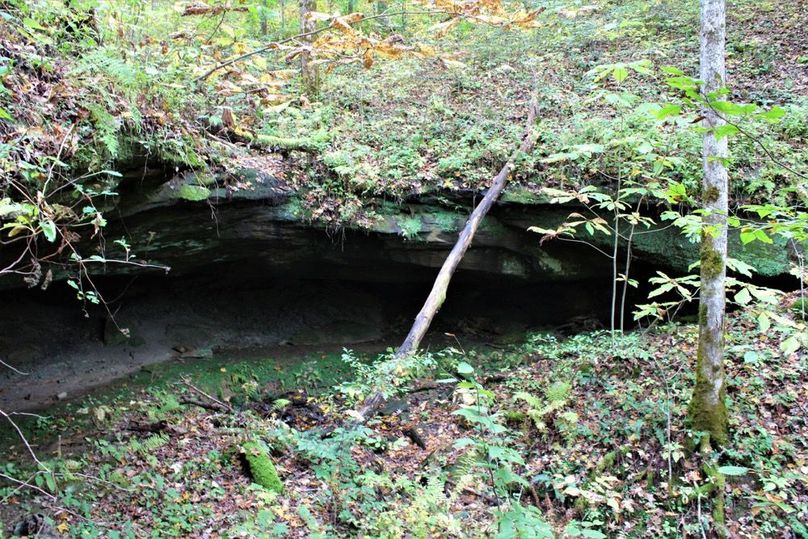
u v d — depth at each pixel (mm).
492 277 9570
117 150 5582
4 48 4875
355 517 5418
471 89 11336
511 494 5766
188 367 8648
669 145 8234
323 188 8320
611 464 5863
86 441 6566
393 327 10758
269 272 9156
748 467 5430
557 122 9531
